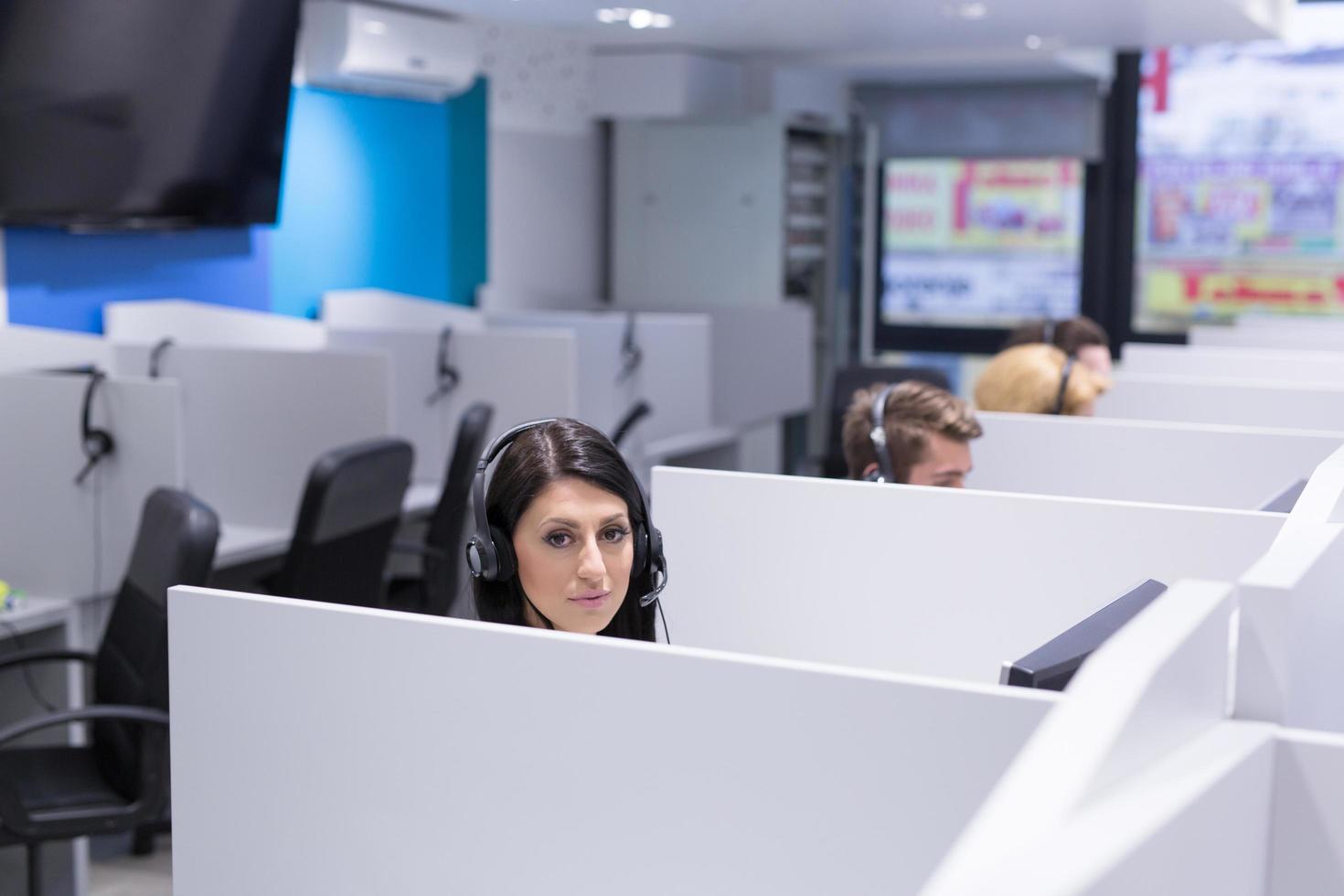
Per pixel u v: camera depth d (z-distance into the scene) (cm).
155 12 399
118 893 300
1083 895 54
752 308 646
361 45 494
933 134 725
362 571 304
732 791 91
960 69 668
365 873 104
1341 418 296
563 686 95
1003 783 60
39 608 295
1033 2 483
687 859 92
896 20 533
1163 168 711
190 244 462
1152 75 704
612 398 534
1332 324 510
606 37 602
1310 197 688
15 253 400
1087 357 310
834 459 443
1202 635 73
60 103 386
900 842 86
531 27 578
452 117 585
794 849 89
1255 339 479
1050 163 739
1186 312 717
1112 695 65
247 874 109
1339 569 94
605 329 533
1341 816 72
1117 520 148
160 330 440
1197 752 70
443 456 446
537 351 434
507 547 140
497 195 616
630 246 675
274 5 434
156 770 240
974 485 232
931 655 155
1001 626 153
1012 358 246
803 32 574
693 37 601
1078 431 225
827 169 702
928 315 775
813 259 692
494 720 98
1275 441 214
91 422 310
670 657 92
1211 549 146
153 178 416
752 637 162
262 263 494
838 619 158
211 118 427
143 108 405
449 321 546
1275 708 78
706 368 532
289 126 502
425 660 100
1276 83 686
